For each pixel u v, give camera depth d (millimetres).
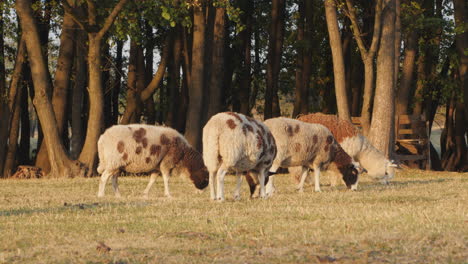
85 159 24203
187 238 8445
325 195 14867
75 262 6898
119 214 11164
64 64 27219
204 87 28422
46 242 8227
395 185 18562
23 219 10531
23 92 33938
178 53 33812
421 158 28484
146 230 9227
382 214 10641
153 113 36250
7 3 25094
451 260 6848
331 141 16281
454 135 38625
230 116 13203
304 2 35062
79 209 12086
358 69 35906
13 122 30078
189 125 27016
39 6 26125
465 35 30688
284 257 7066
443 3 36719
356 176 16766
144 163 14727
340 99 25828
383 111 25094
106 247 7605
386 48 25203
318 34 37469
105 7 24734
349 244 7844
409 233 8562
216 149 13031
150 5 23734
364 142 18812
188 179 15445
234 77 42250
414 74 36781
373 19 33844
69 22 26906
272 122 15461
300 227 9305
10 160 30078
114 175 15133
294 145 15477
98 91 24156
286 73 42188
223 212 11305
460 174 24625
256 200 13625
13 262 6949
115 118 38625
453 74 37562
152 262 6832
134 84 31812
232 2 34156
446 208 11742
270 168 15422
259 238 8312
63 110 27312
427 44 34250
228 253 7391
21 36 28547
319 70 39719
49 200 14078
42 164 27484
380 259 6941
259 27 38719
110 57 35906
